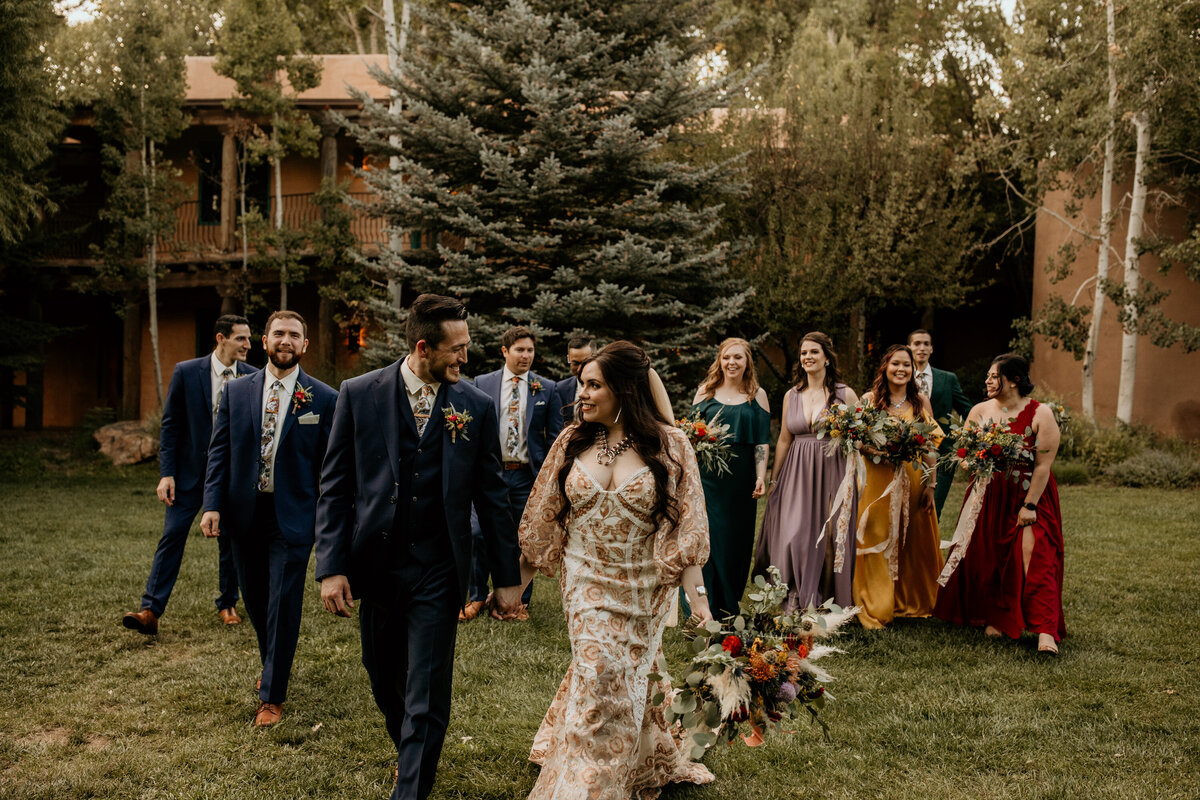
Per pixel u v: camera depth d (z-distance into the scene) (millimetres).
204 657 5023
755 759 3725
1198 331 14391
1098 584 6781
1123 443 14328
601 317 12812
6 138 13867
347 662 4949
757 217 17094
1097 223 16703
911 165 16750
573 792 2842
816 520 5758
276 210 18703
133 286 18719
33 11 13672
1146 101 14305
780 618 3166
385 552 3146
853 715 4188
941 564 6094
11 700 4324
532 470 6145
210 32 21844
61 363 22016
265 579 4504
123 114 16859
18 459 15773
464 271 12883
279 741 3900
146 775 3518
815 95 17594
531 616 6012
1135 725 4027
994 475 5570
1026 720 4078
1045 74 15625
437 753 3016
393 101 15891
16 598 6199
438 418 3221
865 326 18484
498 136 13469
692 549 3084
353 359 20656
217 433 4547
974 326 22094
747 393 5879
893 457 5711
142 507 11125
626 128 12172
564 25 12922
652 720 3312
